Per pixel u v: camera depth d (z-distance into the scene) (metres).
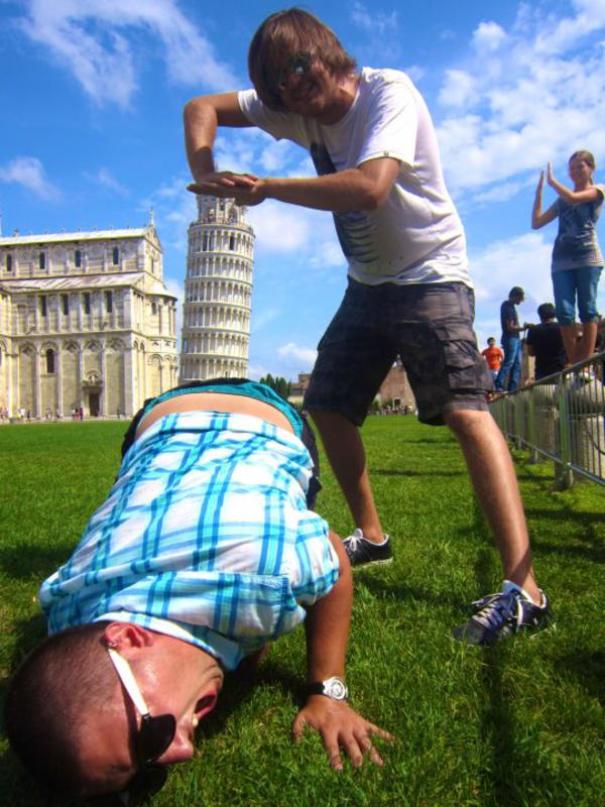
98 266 108.25
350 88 3.28
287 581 2.08
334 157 3.51
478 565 4.38
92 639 1.77
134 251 107.69
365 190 2.86
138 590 2.00
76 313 102.50
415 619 3.45
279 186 2.85
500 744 2.20
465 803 1.97
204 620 2.00
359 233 3.56
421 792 2.01
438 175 3.54
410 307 3.56
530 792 1.99
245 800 2.02
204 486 2.24
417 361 3.57
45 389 103.31
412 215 3.46
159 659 1.85
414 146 3.14
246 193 2.85
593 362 6.76
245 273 114.50
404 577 4.20
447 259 3.57
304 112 3.29
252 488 2.26
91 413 102.88
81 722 1.63
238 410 2.81
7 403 102.69
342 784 2.04
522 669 2.79
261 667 2.90
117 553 2.14
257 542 2.10
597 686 2.63
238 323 113.44
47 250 109.19
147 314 108.81
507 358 16.11
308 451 2.91
